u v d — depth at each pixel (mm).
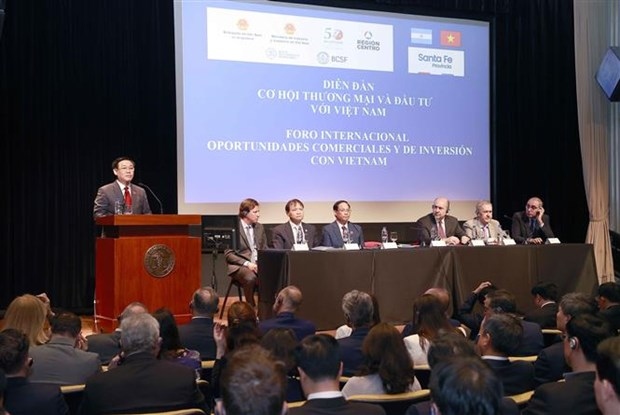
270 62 7391
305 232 6227
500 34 8516
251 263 5918
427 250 5527
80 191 6953
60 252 6902
